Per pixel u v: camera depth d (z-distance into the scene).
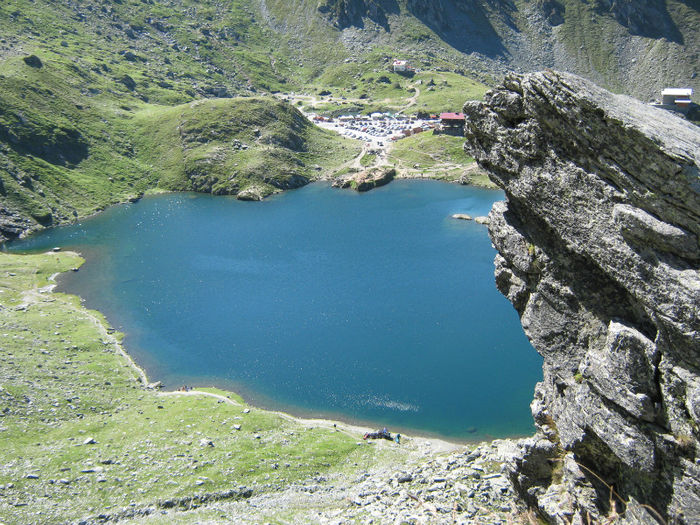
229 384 87.88
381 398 83.38
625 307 30.12
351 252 145.25
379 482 53.88
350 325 106.25
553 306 33.81
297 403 82.31
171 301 119.19
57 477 53.38
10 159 185.00
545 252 34.25
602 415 29.64
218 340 102.06
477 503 42.84
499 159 35.56
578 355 32.59
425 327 104.31
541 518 35.88
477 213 173.75
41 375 76.50
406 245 148.88
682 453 26.19
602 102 28.72
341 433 71.19
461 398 82.69
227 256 145.62
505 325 104.25
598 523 30.86
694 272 25.84
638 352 27.83
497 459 51.41
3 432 60.91
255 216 180.00
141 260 144.00
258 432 67.56
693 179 25.47
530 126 32.75
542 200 32.81
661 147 26.25
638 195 27.55
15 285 123.38
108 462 57.28
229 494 52.47
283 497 52.12
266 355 96.56
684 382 25.91
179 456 59.28
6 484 50.94
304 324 107.25
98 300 119.56
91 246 154.88
